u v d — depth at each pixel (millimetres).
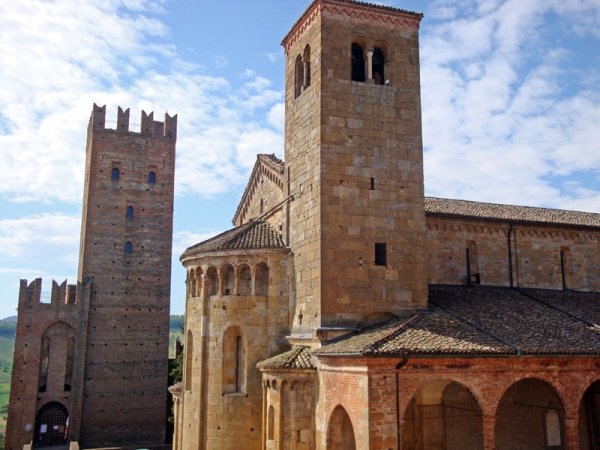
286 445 34656
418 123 40031
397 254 37625
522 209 53375
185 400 43844
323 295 35531
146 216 86938
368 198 37688
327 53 38875
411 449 37750
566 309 40875
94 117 86500
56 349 79500
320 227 36375
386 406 28625
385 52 40875
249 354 40156
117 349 81938
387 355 28531
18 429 75750
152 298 85062
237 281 41094
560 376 31984
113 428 79688
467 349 29797
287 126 43562
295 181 40969
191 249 45094
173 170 89625
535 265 48125
